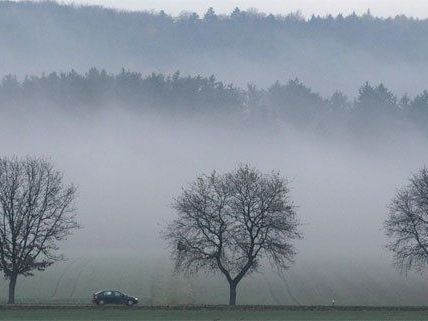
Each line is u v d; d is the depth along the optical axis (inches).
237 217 6707.7
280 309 5777.6
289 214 6796.3
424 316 5482.3
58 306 5733.3
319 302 6865.2
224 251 6727.4
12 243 6471.5
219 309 5718.5
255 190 6742.1
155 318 5290.4
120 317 5310.0
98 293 6387.8
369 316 5472.4
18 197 6678.2
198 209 6678.2
